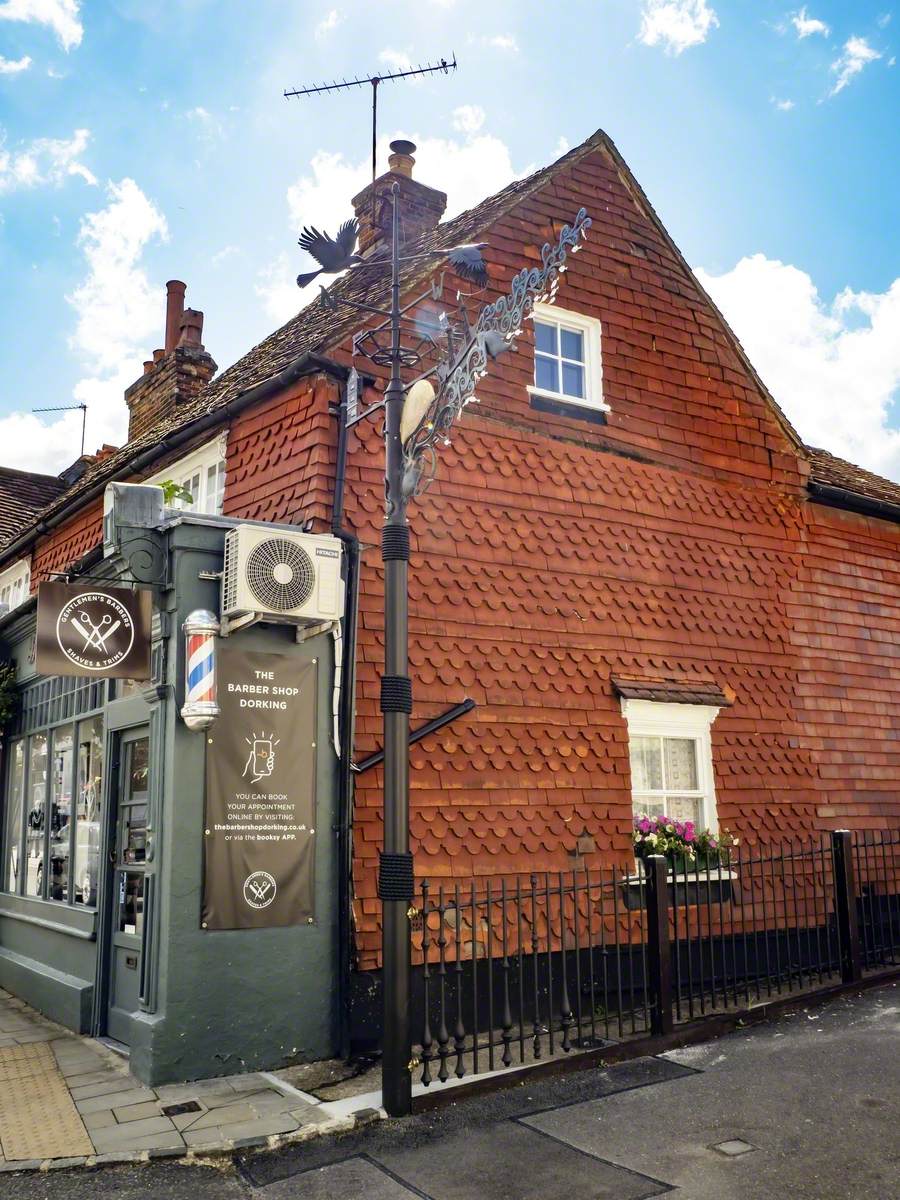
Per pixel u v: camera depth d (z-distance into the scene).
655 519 10.29
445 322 6.79
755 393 11.59
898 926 11.11
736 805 10.11
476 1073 6.59
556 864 8.72
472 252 6.96
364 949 7.46
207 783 7.04
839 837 9.30
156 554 7.36
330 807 7.58
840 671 11.43
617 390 10.34
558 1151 5.54
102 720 8.88
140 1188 5.16
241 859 7.07
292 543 7.27
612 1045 7.18
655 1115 6.05
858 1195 4.89
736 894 9.81
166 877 6.87
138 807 8.03
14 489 19.53
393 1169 5.34
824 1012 8.32
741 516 11.03
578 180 10.63
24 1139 5.75
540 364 9.95
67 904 9.16
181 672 7.15
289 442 8.64
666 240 11.23
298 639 7.52
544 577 9.30
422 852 8.00
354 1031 7.32
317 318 11.29
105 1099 6.39
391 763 6.49
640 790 9.66
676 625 10.15
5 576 16.45
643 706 9.63
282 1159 5.51
